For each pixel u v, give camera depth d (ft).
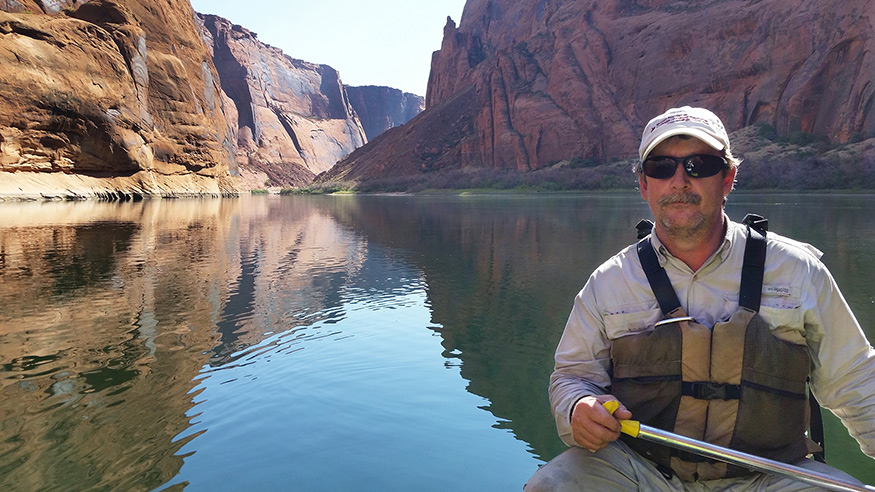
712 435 5.60
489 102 312.09
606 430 5.25
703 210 5.43
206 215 78.13
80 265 29.55
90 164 130.52
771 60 194.80
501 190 234.79
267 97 638.12
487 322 17.12
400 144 382.22
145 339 15.30
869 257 27.63
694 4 243.81
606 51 264.93
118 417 9.93
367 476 7.80
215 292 22.35
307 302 20.43
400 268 28.63
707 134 5.30
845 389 5.57
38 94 115.14
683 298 5.71
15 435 9.21
